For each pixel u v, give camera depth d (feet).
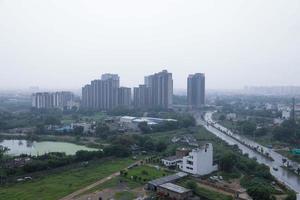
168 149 608.60
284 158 597.52
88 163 516.32
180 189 362.33
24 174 448.65
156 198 350.84
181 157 516.32
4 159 523.70
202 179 430.20
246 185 396.57
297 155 599.57
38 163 469.16
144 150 615.98
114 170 476.13
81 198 354.13
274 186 409.28
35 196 362.12
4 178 424.87
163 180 399.44
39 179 433.48
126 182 414.00
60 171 474.08
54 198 354.95
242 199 348.79
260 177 435.53
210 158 467.52
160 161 523.70
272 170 515.09
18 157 542.57
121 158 558.15
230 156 469.98
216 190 383.45
